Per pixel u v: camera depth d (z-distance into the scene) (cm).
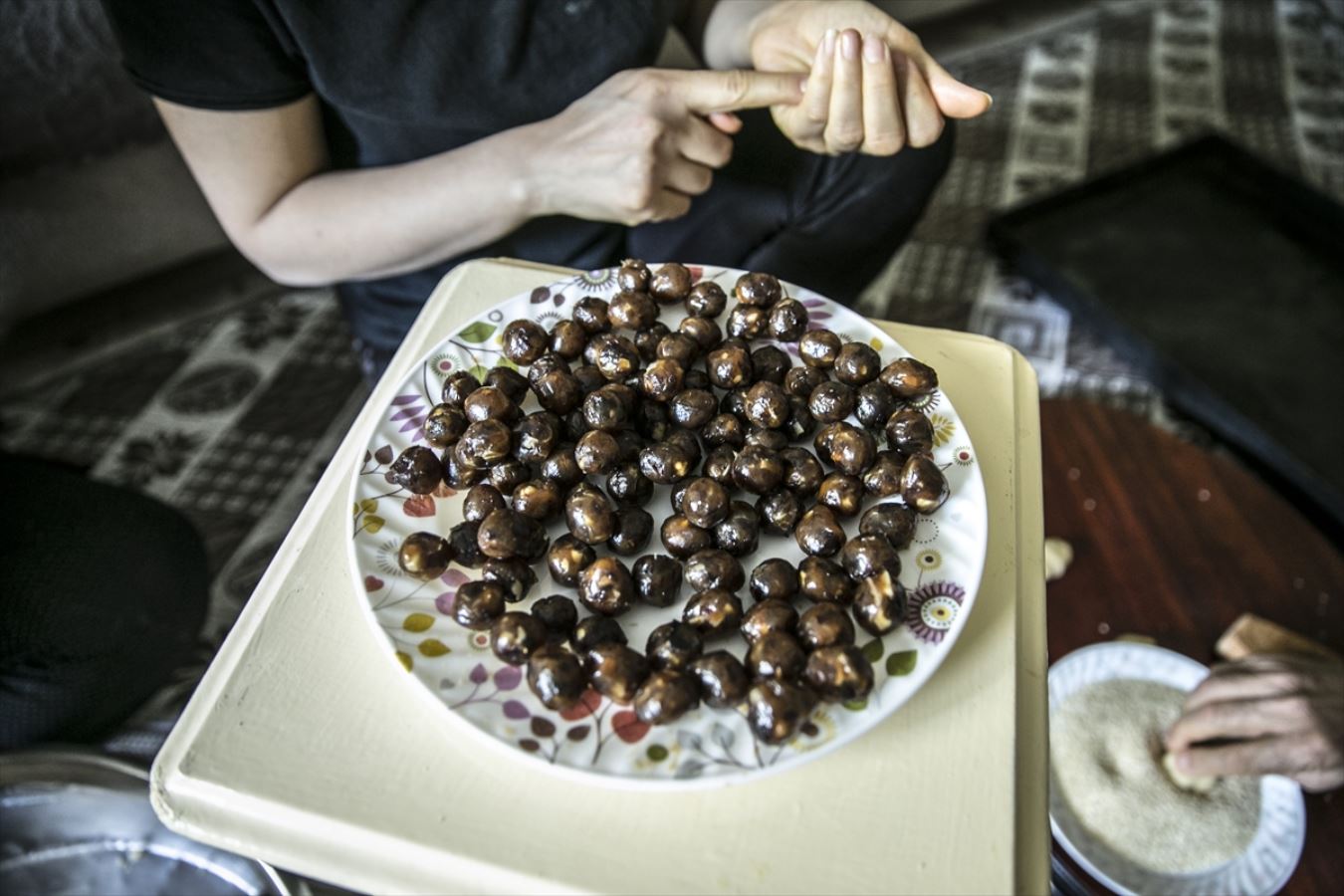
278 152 63
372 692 40
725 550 44
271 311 115
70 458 101
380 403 51
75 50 91
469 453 45
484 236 65
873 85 56
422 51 60
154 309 114
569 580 43
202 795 38
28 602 61
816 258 73
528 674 39
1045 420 74
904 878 36
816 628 40
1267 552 66
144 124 100
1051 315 111
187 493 98
